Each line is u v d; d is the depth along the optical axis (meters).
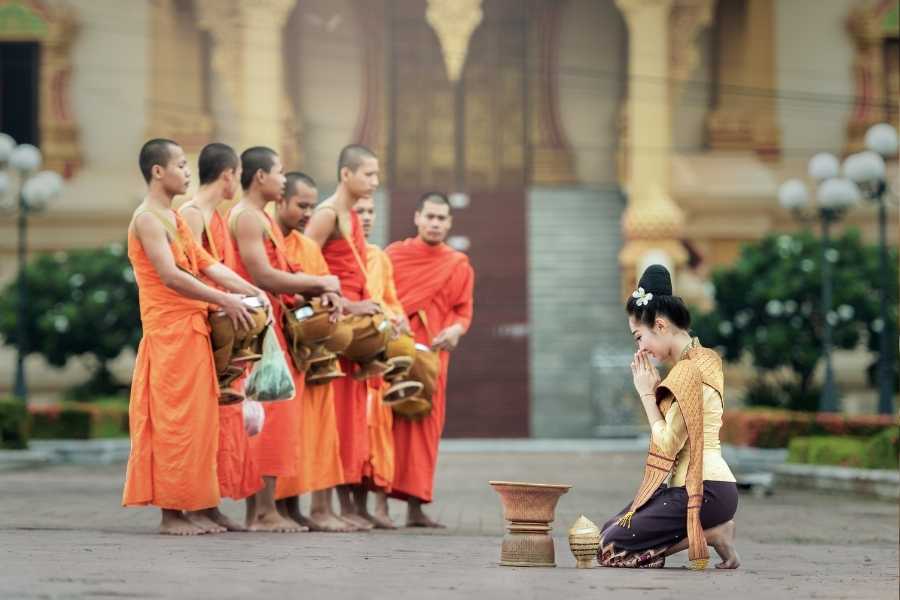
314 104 65.38
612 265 58.03
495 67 65.38
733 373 56.38
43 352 49.69
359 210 19.34
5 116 62.25
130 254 15.58
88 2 62.41
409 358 18.52
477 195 60.00
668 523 12.66
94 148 62.19
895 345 46.38
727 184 60.41
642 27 56.97
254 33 57.78
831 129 61.75
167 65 62.28
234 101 58.97
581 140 64.94
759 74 62.06
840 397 48.25
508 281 57.53
